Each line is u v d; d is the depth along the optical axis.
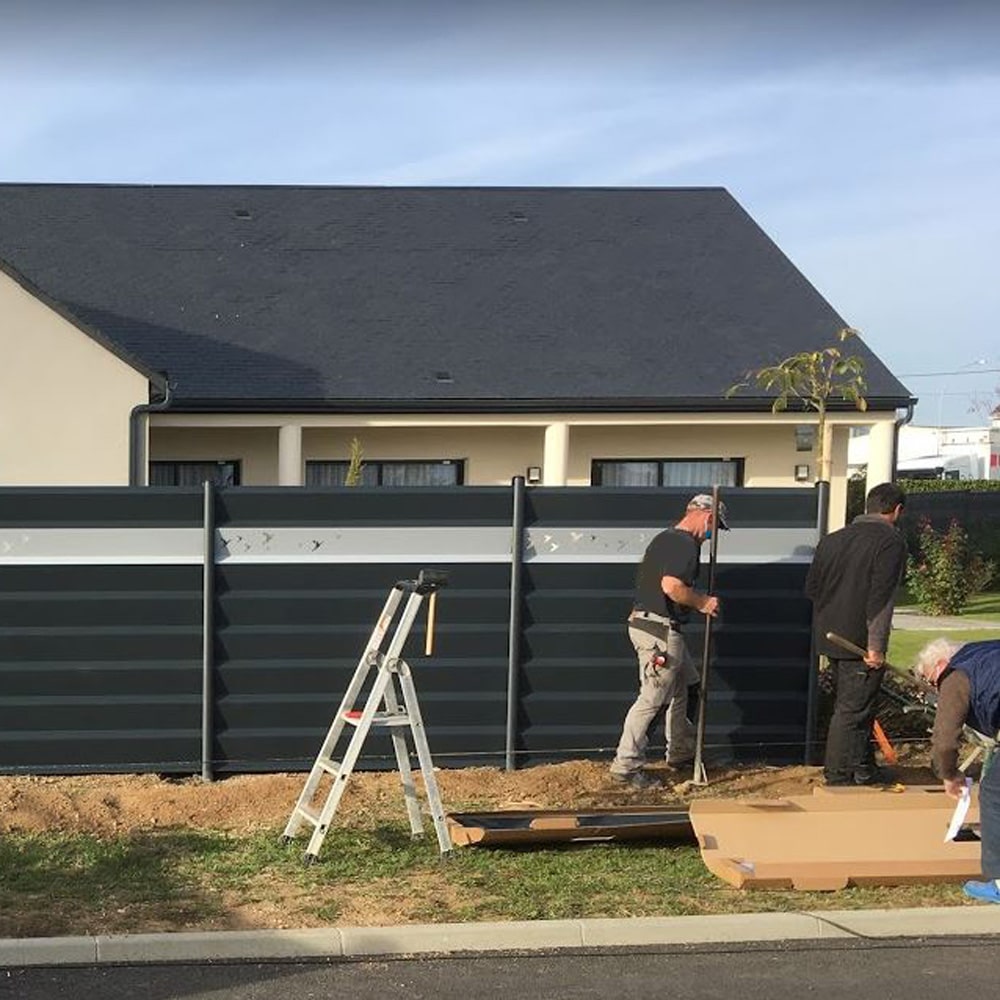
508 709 10.96
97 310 20.95
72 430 17.56
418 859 8.92
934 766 8.05
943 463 49.19
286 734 10.86
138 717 10.75
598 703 11.07
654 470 21.25
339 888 8.43
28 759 10.66
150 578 10.73
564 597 11.02
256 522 10.81
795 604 11.16
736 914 8.12
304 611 10.85
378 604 10.90
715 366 20.97
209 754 10.77
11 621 10.63
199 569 10.77
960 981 7.52
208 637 10.75
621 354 21.14
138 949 7.65
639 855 9.12
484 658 10.97
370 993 7.34
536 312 22.17
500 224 24.77
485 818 9.50
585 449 21.00
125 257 22.48
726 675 11.16
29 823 9.41
